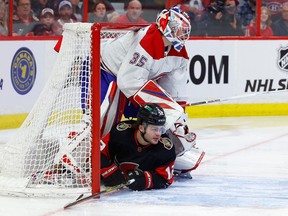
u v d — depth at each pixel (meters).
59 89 8.74
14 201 8.21
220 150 12.22
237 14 17.31
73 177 8.59
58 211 7.77
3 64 14.30
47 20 16.25
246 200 8.38
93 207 7.95
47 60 15.20
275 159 11.38
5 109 14.46
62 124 8.70
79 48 8.65
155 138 8.48
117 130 8.70
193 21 17.23
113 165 8.75
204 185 9.22
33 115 8.90
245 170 10.37
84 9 16.66
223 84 16.73
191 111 16.52
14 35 15.91
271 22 17.39
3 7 15.60
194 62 16.50
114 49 9.23
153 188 8.82
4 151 9.08
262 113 16.94
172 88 9.45
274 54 16.94
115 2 16.88
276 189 9.03
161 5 17.08
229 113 16.80
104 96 9.33
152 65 8.93
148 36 8.84
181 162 9.42
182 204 8.13
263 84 16.94
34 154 8.72
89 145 8.50
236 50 16.77
